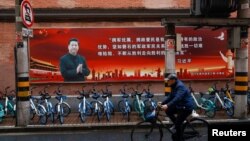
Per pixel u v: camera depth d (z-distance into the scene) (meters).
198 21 11.36
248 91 13.52
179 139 8.55
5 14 13.66
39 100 12.94
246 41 12.09
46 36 13.85
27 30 11.48
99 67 14.09
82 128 11.27
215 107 12.73
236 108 12.32
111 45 14.10
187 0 14.24
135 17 14.09
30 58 13.80
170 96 8.68
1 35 13.75
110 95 13.05
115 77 14.16
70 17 13.88
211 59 14.50
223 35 14.51
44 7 13.78
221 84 14.59
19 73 11.58
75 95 14.08
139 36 14.16
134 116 13.23
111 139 9.76
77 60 14.02
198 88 14.49
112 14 13.98
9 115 13.25
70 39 13.96
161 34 14.21
